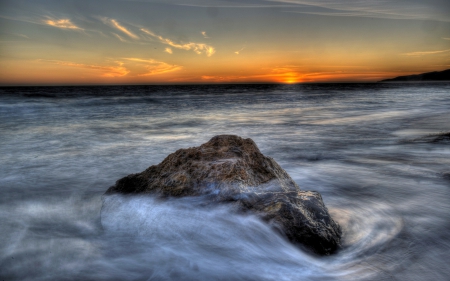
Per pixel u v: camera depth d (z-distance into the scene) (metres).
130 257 3.66
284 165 8.29
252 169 4.37
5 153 10.10
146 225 3.89
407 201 5.52
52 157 9.48
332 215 4.92
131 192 4.45
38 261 3.65
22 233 4.41
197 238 3.65
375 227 4.43
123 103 33.16
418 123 15.68
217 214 3.76
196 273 3.31
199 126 16.28
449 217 4.78
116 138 12.79
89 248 3.93
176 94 55.53
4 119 19.53
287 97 44.44
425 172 7.21
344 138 12.20
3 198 6.00
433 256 3.64
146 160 9.04
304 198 3.96
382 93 51.91
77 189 6.61
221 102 34.91
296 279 3.20
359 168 7.83
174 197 4.04
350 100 35.34
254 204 3.81
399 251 3.73
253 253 3.45
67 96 43.94
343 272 3.30
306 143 11.31
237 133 13.80
